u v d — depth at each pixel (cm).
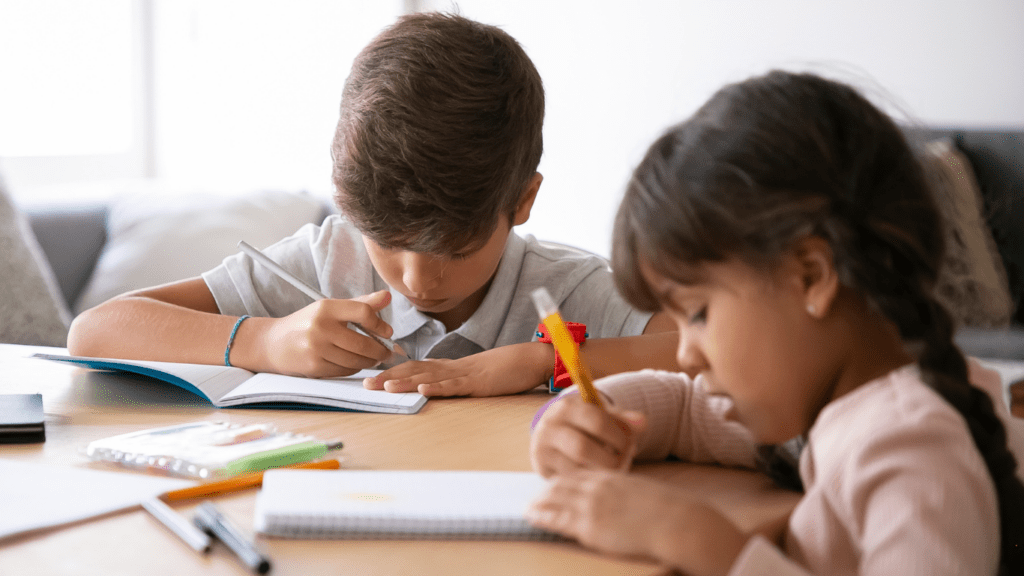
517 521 50
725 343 53
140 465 62
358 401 82
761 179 51
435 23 96
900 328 51
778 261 51
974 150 226
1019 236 213
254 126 324
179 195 221
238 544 46
